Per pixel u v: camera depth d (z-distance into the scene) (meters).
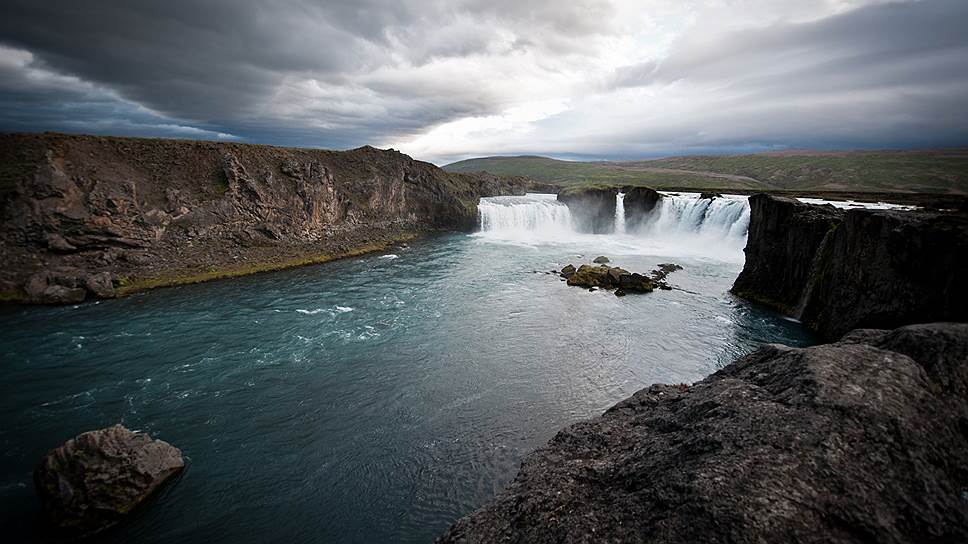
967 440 10.09
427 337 38.84
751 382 13.53
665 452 11.64
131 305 45.69
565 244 86.62
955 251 26.98
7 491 20.56
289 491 21.30
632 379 31.69
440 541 11.55
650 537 9.02
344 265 66.62
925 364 12.04
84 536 18.67
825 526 8.41
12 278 47.56
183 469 22.44
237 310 44.91
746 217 73.81
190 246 61.72
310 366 33.22
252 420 26.55
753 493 8.96
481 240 92.31
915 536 8.31
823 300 39.41
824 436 9.99
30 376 30.88
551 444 15.23
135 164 66.88
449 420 26.81
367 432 25.62
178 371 32.06
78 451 19.81
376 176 98.19
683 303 48.28
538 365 33.75
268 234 70.31
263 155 80.88
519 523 11.12
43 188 52.69
